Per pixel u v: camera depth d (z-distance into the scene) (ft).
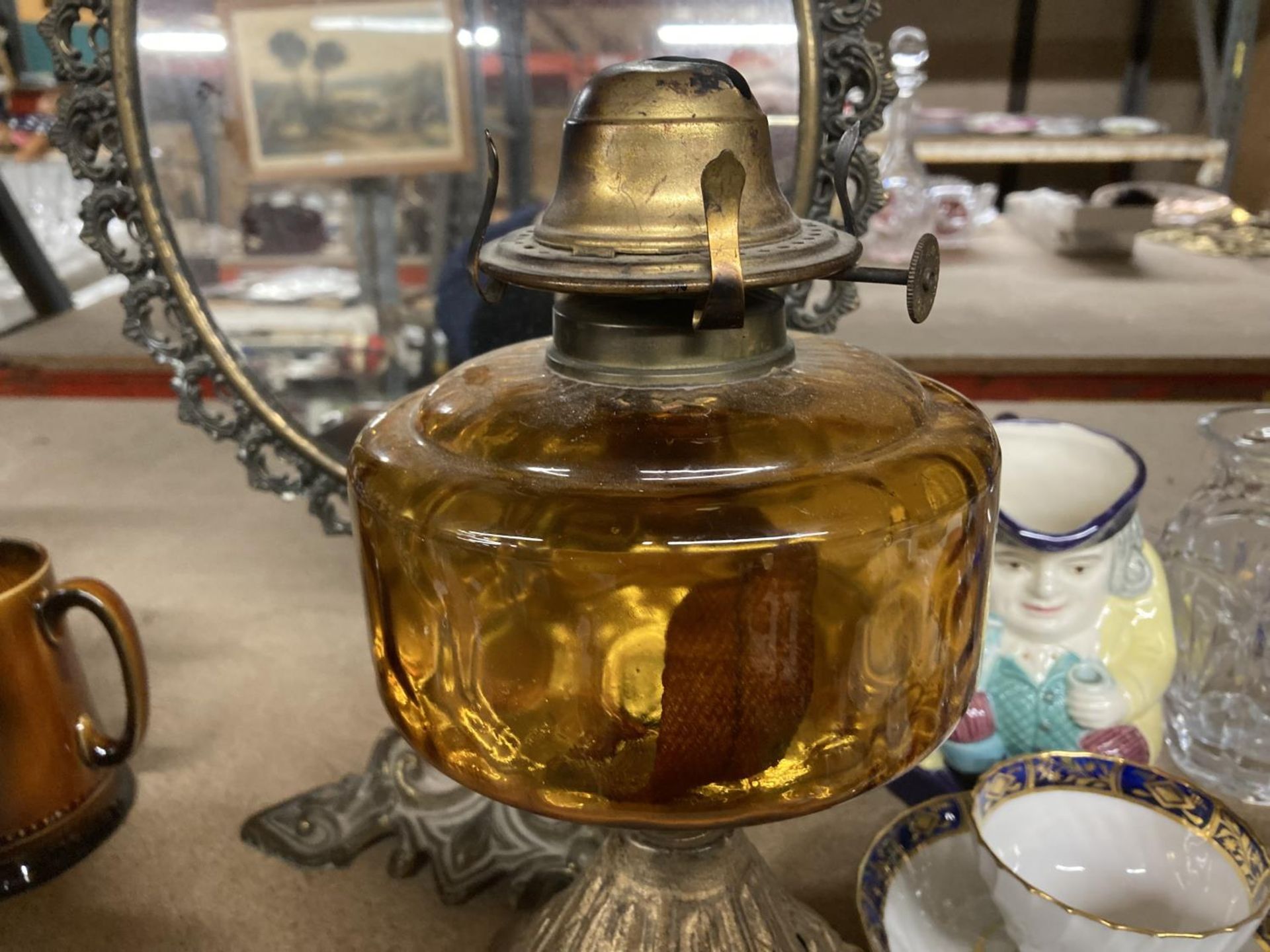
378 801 1.54
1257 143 3.62
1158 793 1.30
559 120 1.66
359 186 1.65
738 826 0.89
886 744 0.88
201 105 1.56
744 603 0.77
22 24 2.68
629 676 0.80
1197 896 1.26
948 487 0.83
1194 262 2.89
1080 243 2.99
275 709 1.82
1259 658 1.68
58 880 1.46
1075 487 1.56
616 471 0.80
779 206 0.90
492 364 1.00
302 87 1.59
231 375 1.67
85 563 2.24
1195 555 1.73
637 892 1.16
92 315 2.53
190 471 2.65
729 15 1.50
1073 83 4.77
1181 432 2.43
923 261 0.84
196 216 1.61
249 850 1.52
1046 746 1.51
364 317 1.71
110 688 1.86
